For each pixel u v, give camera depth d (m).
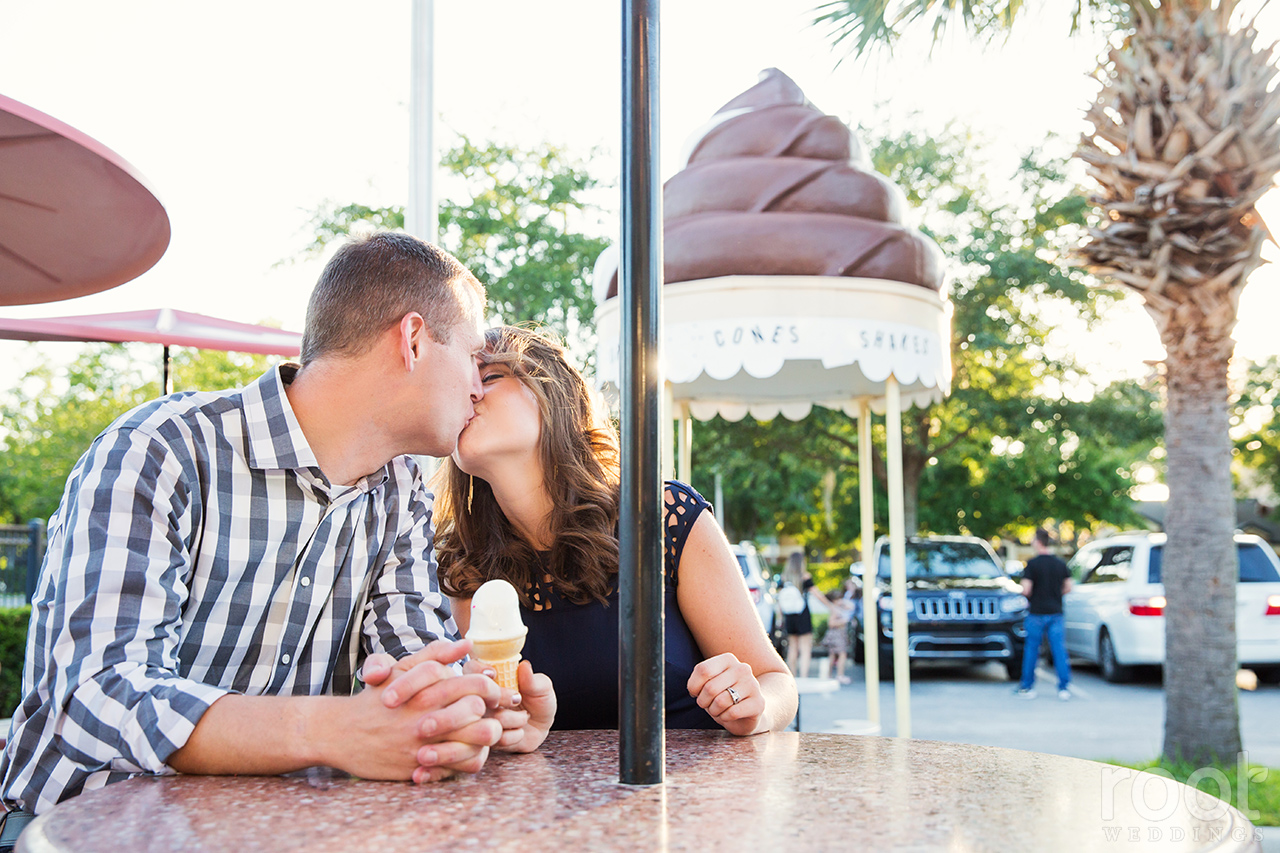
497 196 16.33
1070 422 17.05
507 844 0.90
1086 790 1.13
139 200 2.45
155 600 1.45
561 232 16.30
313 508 1.77
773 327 4.70
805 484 20.09
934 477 19.61
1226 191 6.09
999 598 11.48
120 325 5.16
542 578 2.21
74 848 0.91
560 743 1.53
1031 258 16.12
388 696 1.21
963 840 0.90
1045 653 14.44
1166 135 6.14
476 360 2.12
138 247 2.68
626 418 1.15
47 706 1.45
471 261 16.17
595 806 1.05
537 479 2.17
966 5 5.98
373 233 1.85
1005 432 17.42
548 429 2.14
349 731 1.21
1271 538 27.81
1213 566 6.14
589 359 16.11
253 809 1.06
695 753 1.39
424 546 2.02
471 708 1.20
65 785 1.45
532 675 1.48
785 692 1.95
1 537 14.33
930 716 9.37
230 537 1.69
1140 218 6.36
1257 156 5.98
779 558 28.39
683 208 5.06
